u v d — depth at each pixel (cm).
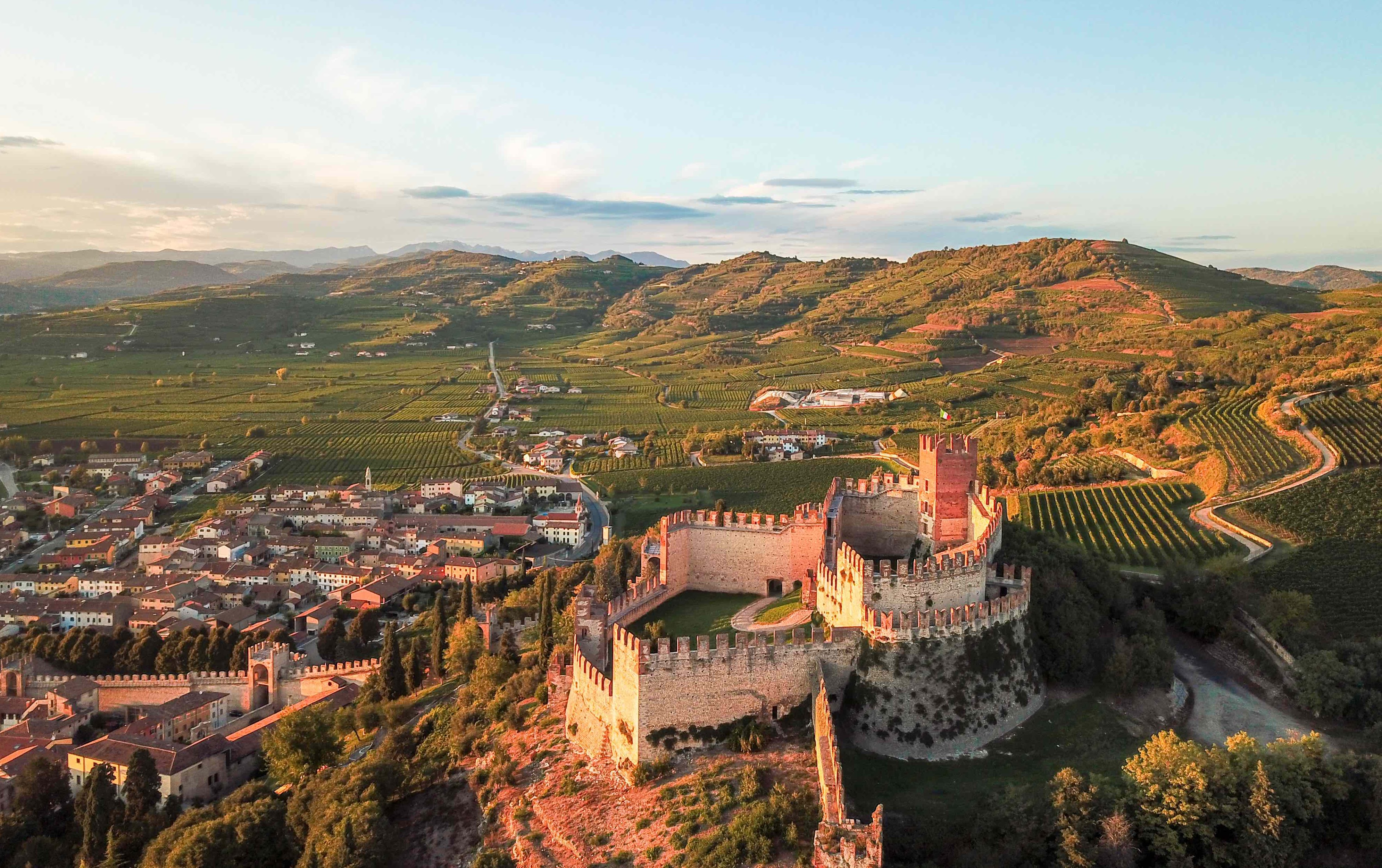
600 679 9469
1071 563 11806
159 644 19875
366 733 14738
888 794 7950
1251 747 8256
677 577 12288
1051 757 8644
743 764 8288
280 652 18550
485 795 9888
